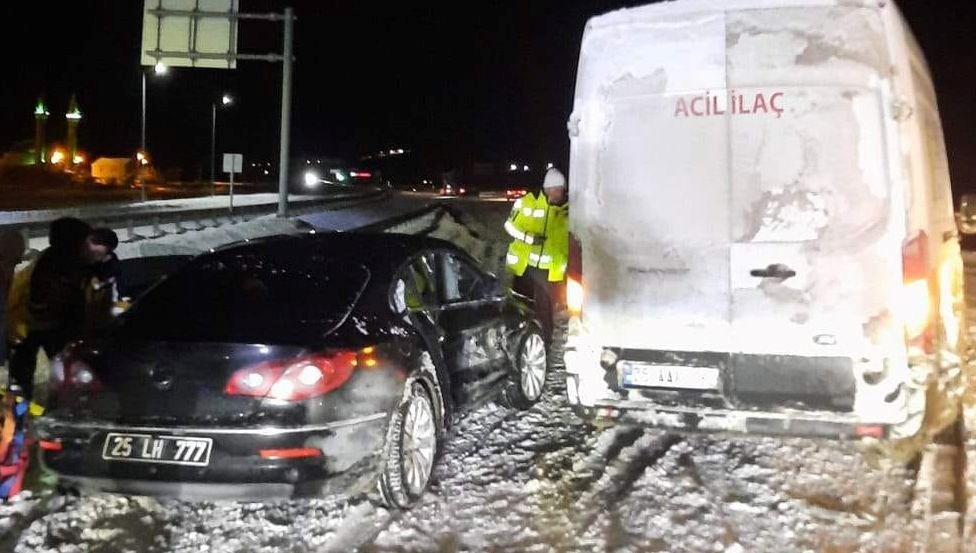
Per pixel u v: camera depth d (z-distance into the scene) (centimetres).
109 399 477
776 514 509
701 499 532
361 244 611
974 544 463
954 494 530
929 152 527
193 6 2356
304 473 460
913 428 479
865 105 480
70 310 600
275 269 568
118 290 661
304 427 461
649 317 520
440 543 477
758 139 496
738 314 502
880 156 478
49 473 486
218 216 2650
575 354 539
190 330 499
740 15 499
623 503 528
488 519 508
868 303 480
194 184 7175
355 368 484
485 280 703
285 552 466
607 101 528
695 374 512
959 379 517
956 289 583
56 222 607
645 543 473
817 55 486
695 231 509
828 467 582
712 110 504
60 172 6738
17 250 620
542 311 848
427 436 546
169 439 465
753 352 500
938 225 529
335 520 507
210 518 509
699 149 507
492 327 678
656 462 598
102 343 490
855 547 464
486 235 2802
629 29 522
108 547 470
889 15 478
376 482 507
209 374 468
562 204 884
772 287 495
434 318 599
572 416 714
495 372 678
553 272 885
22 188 5966
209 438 461
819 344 488
